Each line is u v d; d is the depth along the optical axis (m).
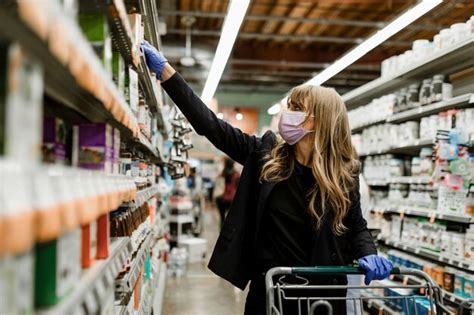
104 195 1.04
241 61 11.04
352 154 1.95
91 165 1.31
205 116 2.08
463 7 7.75
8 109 0.62
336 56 11.23
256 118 16.31
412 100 4.41
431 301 1.72
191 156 15.41
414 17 4.39
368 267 1.68
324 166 1.85
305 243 1.89
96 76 0.94
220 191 10.76
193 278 6.34
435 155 3.40
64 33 0.72
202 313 4.73
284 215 1.89
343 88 14.13
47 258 0.80
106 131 1.34
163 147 5.34
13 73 0.62
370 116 5.22
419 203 4.17
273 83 15.00
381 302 4.49
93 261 1.22
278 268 1.66
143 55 1.99
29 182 0.63
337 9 8.37
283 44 11.05
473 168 3.16
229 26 4.76
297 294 1.89
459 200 3.49
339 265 1.86
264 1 8.09
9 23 0.70
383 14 8.56
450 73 4.28
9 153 0.62
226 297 5.37
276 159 1.92
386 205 4.75
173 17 9.23
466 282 3.39
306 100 1.89
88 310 0.95
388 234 4.74
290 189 1.90
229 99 16.38
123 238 1.82
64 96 1.23
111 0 1.28
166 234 6.65
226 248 1.93
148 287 3.26
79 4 1.28
